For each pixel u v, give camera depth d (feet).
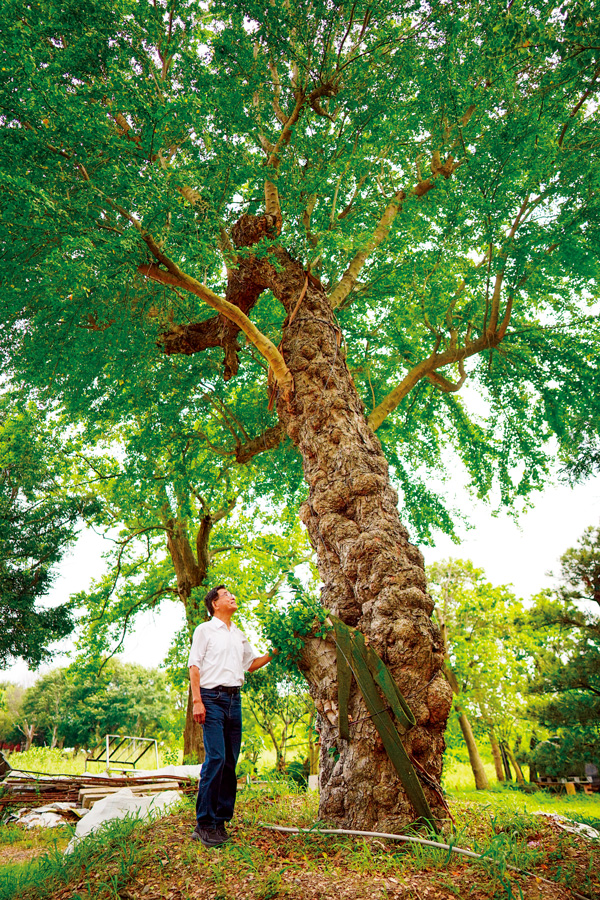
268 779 21.93
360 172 31.86
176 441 42.78
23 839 23.81
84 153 20.83
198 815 12.53
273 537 65.67
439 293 40.29
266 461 45.91
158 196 19.54
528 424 43.78
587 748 60.90
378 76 28.68
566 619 58.80
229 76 27.25
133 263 21.25
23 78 18.92
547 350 39.81
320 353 22.66
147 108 19.75
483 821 14.35
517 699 90.68
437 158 34.73
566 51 24.95
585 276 32.68
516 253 30.35
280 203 28.14
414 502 46.09
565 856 11.43
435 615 95.25
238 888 10.08
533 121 27.71
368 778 13.50
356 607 16.72
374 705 13.99
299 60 26.84
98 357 30.27
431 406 47.11
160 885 10.73
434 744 14.08
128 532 63.72
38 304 25.38
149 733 189.06
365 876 10.32
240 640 14.69
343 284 32.40
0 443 58.39
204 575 61.93
